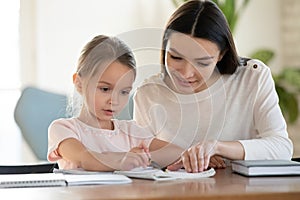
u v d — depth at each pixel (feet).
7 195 3.56
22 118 10.46
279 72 12.73
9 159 11.80
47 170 5.56
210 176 4.49
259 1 12.74
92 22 12.23
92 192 3.63
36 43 12.06
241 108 5.79
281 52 12.76
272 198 3.57
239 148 5.12
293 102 11.47
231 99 5.78
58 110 10.48
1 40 11.99
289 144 5.42
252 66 5.91
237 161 4.85
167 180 4.25
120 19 12.35
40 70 12.05
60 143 4.84
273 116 5.63
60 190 3.75
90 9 12.22
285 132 5.59
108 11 12.30
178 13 5.00
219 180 4.25
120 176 4.29
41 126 10.45
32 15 12.06
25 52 12.07
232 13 11.13
